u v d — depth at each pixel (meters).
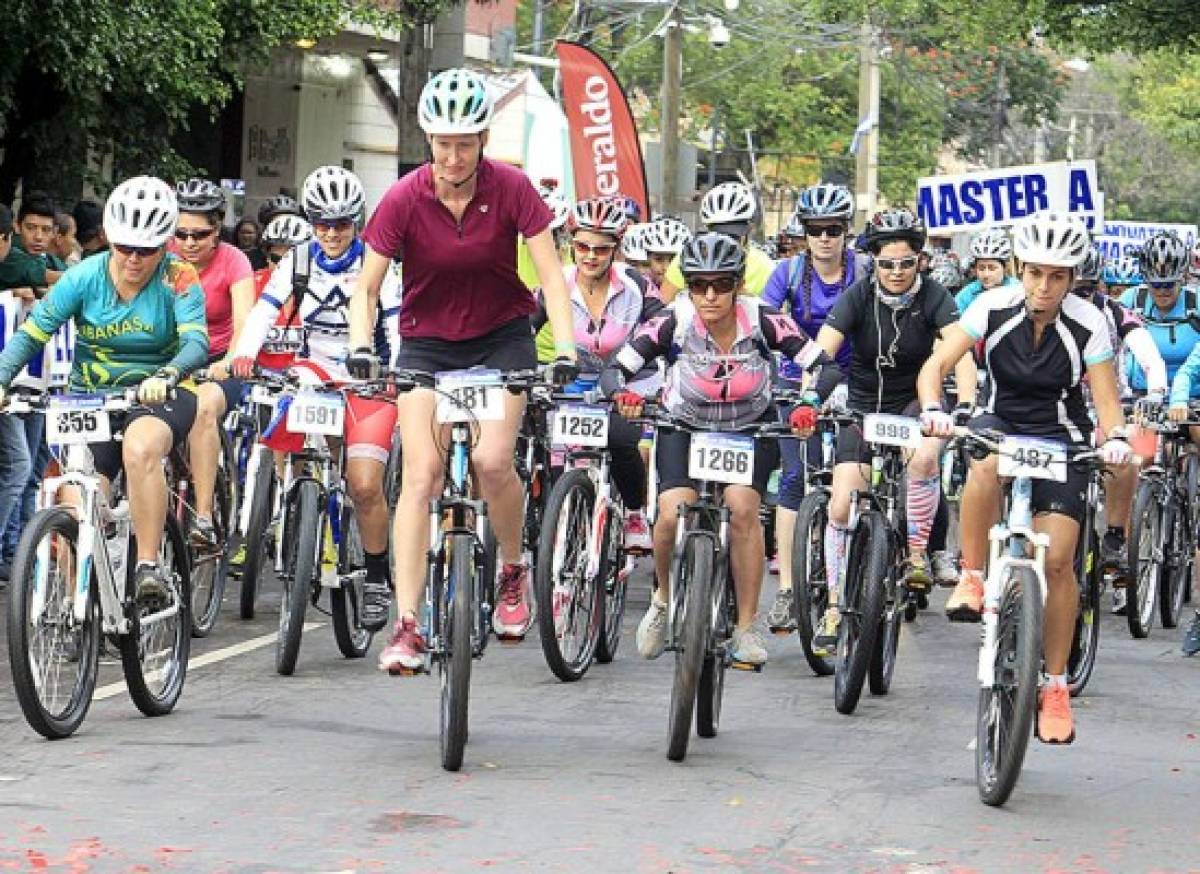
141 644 15.50
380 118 52.44
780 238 28.36
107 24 29.23
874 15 78.38
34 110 33.09
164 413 15.50
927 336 17.89
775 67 95.50
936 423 13.84
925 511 18.14
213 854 11.59
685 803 13.11
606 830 12.34
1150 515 22.55
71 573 14.76
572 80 41.25
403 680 17.48
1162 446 22.70
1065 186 29.88
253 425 21.75
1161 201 134.88
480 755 14.46
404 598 14.09
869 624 16.38
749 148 97.06
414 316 15.14
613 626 18.52
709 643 14.79
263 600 22.28
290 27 35.34
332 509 17.94
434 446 14.27
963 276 34.78
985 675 13.21
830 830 12.54
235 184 36.84
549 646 17.27
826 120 100.88
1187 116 102.12
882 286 17.78
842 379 17.47
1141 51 50.62
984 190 30.36
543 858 11.66
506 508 15.59
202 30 31.84
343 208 18.16
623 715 16.20
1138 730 16.62
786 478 19.77
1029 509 13.79
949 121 106.25
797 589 17.98
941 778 14.21
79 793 13.00
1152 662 20.62
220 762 13.99
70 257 24.48
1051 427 14.84
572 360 14.22
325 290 18.42
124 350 15.98
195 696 16.61
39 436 23.48
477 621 14.32
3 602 21.61
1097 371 14.50
